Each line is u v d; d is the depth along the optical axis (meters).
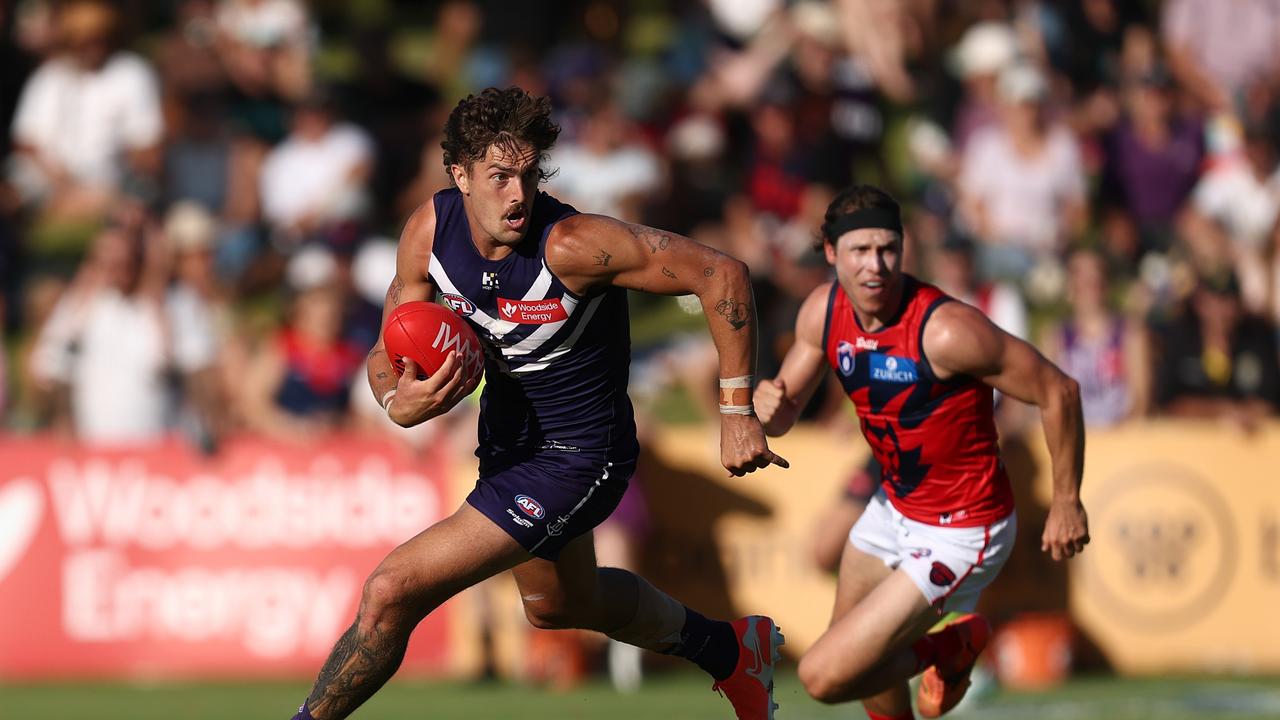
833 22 44.28
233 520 32.66
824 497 32.78
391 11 56.16
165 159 43.72
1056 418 18.36
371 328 35.88
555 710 28.00
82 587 32.47
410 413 15.61
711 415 35.72
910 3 47.19
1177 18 48.66
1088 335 34.34
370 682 16.08
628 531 31.70
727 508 32.88
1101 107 47.59
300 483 32.72
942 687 19.55
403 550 16.08
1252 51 48.31
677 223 43.09
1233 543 33.12
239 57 45.97
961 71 47.22
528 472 16.48
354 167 42.50
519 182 14.92
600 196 41.00
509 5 48.84
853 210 18.27
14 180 44.47
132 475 32.72
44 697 29.86
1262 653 33.09
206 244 35.81
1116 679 32.19
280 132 45.56
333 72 49.03
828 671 18.75
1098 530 32.94
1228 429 33.25
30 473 32.59
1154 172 44.31
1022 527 32.62
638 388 38.50
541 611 17.69
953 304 18.48
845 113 43.75
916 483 19.14
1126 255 43.41
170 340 34.91
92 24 44.06
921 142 45.59
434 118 45.94
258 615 32.53
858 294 18.31
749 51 45.59
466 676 32.47
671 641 18.19
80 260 43.16
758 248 39.56
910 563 18.95
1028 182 42.44
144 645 32.41
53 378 35.62
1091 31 49.97
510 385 16.52
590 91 41.66
